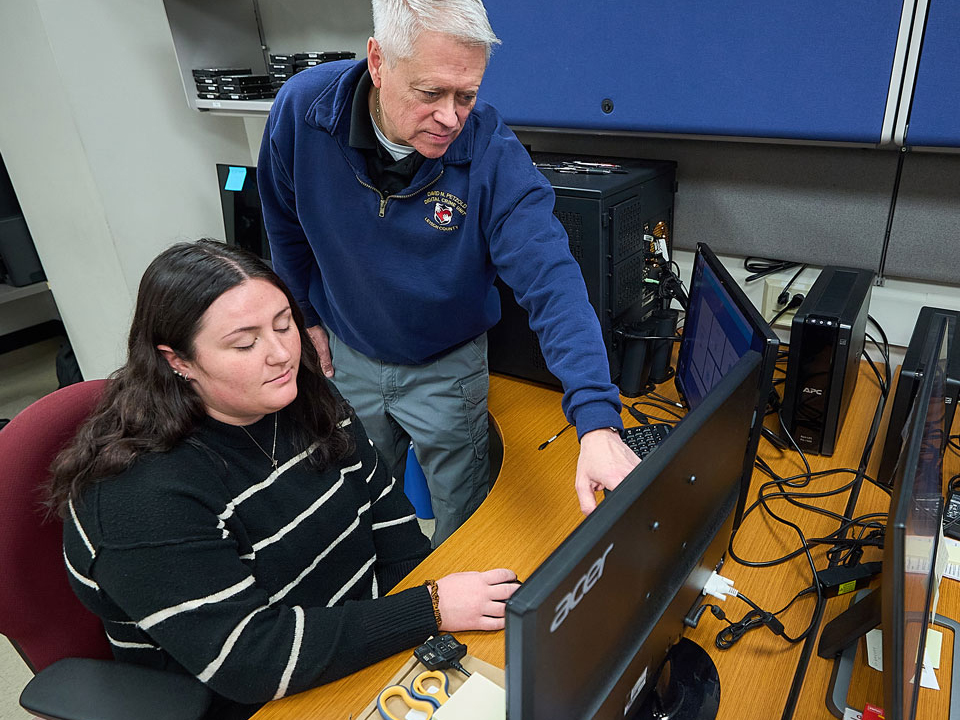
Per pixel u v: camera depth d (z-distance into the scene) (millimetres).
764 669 891
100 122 2232
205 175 2586
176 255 866
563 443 1407
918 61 1119
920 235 1438
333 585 1068
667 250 1688
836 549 1051
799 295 1580
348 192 1269
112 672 885
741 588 1018
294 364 912
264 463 963
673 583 762
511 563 1089
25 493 925
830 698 833
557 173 1516
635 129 1437
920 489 689
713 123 1340
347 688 891
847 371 1237
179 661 850
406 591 952
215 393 878
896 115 1172
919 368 1121
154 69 2332
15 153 2451
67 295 2686
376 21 1012
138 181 2387
